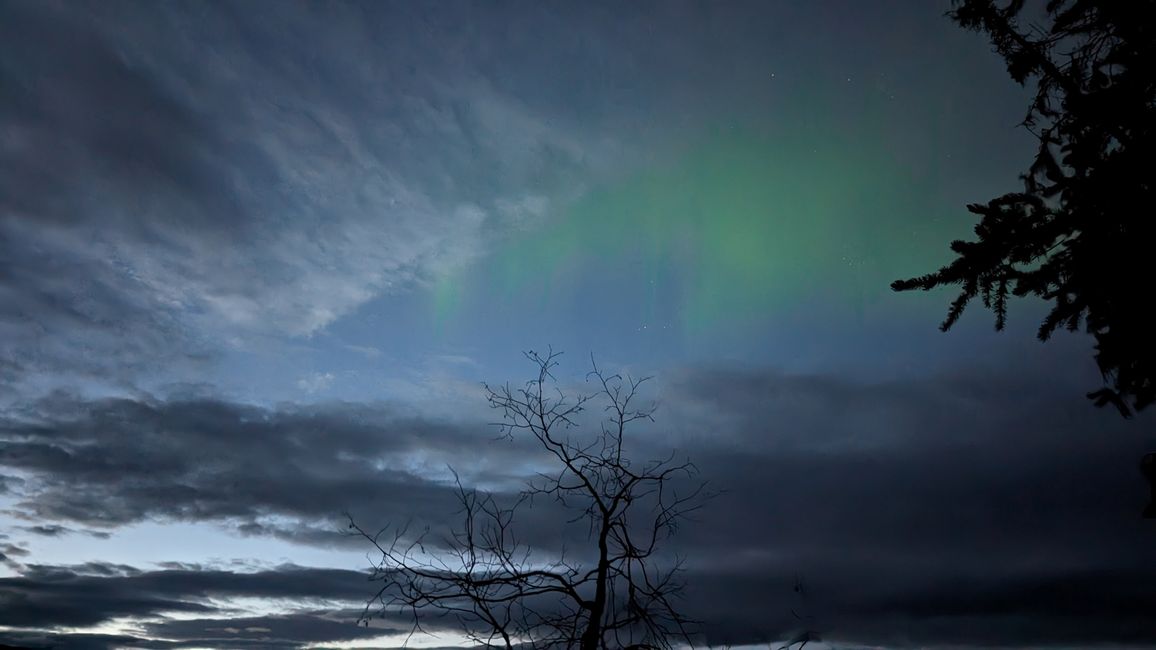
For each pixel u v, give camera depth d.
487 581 3.68
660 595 3.75
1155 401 3.42
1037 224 3.33
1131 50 3.27
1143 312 3.22
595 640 3.59
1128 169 3.06
